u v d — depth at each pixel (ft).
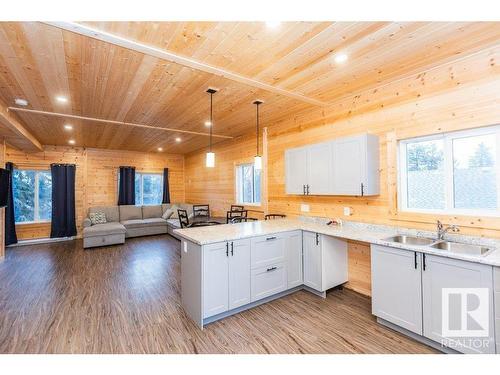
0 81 9.11
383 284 8.05
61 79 8.95
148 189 28.25
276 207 15.21
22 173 21.88
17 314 9.08
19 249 18.99
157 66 8.05
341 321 8.54
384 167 9.87
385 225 9.82
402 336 7.64
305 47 7.13
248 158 18.12
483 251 7.32
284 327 8.20
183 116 13.74
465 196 8.20
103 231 19.65
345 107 11.22
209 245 8.29
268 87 9.71
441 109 8.30
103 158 25.16
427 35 6.61
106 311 9.30
